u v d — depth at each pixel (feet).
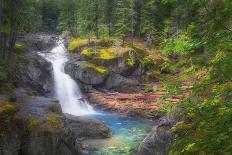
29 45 177.06
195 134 16.43
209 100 16.94
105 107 125.80
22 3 94.17
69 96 141.59
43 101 66.59
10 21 94.12
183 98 18.74
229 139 14.82
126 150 64.54
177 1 16.20
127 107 119.44
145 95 128.26
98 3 209.87
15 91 72.95
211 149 15.30
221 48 15.20
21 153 50.26
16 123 50.31
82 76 147.33
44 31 253.03
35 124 52.44
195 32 16.34
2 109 47.55
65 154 53.67
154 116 107.76
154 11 209.36
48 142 51.31
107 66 154.81
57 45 189.47
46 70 137.69
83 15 223.71
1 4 81.92
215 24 15.08
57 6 266.57
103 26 201.36
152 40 198.29
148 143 53.62
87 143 69.31
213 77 15.70
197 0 15.19
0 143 44.88
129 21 214.07
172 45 16.90
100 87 150.20
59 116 57.00
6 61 98.73
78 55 168.55
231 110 15.33
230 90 16.06
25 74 126.72
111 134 79.10
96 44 175.83
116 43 176.45
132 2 201.36
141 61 161.17
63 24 233.96
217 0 14.98
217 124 15.66
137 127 93.45
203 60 16.65
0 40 89.97
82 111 127.13
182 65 17.49
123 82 150.92
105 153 62.28
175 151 18.17
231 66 14.85
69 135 55.42
